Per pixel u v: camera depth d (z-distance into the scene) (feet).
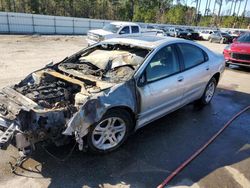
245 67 35.94
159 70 13.79
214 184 10.68
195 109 19.01
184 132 15.11
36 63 33.55
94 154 12.11
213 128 15.92
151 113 13.78
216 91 24.22
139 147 13.09
